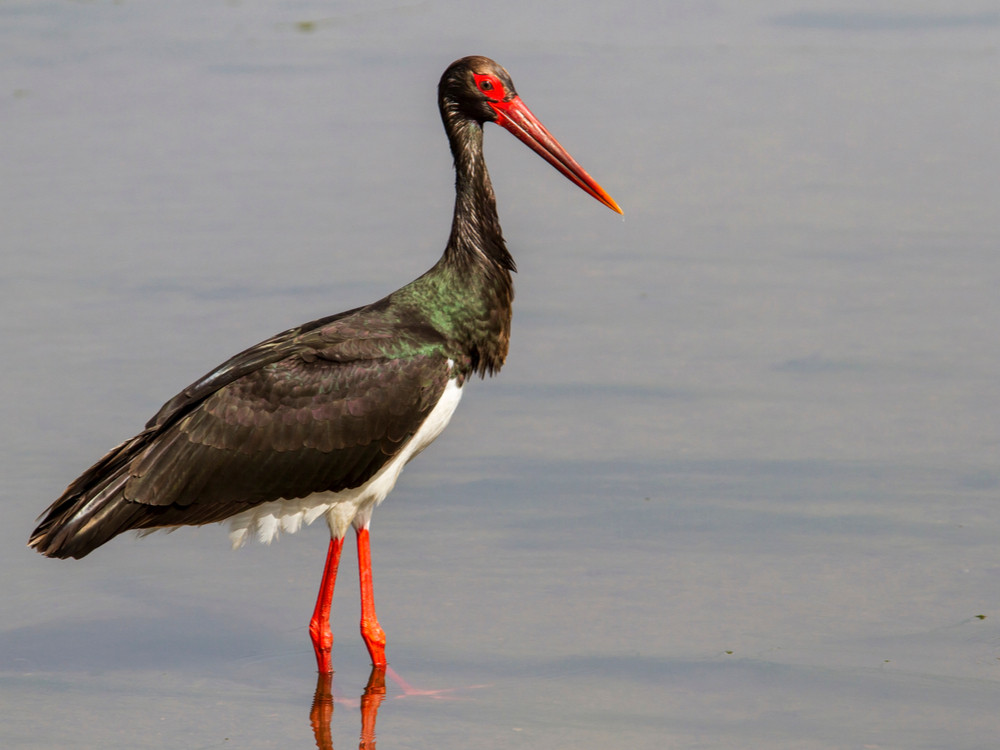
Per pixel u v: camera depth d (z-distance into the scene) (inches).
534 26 1238.3
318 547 463.2
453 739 337.4
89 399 537.6
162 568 445.1
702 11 1284.4
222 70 1109.7
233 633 403.9
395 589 418.6
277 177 843.4
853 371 562.3
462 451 506.9
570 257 709.3
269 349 396.2
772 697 351.6
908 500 458.0
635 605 401.4
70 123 959.0
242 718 351.9
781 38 1178.6
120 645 393.7
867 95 997.2
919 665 364.2
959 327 602.5
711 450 499.8
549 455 500.7
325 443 389.4
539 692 358.6
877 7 1278.3
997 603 394.3
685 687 358.0
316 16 1300.4
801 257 698.2
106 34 1235.2
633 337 604.7
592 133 918.4
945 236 720.3
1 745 334.6
